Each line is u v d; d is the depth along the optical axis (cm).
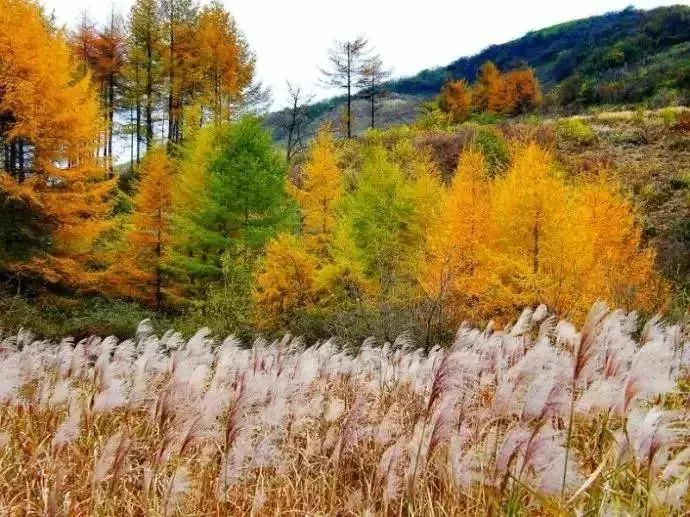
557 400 259
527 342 516
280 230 1975
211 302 1580
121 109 3772
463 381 349
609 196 1427
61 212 1662
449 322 1155
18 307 1467
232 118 3447
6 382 431
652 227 2117
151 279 1944
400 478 312
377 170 1927
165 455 309
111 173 3189
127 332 1438
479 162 1741
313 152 2147
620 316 414
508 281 1416
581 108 4991
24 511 339
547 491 253
